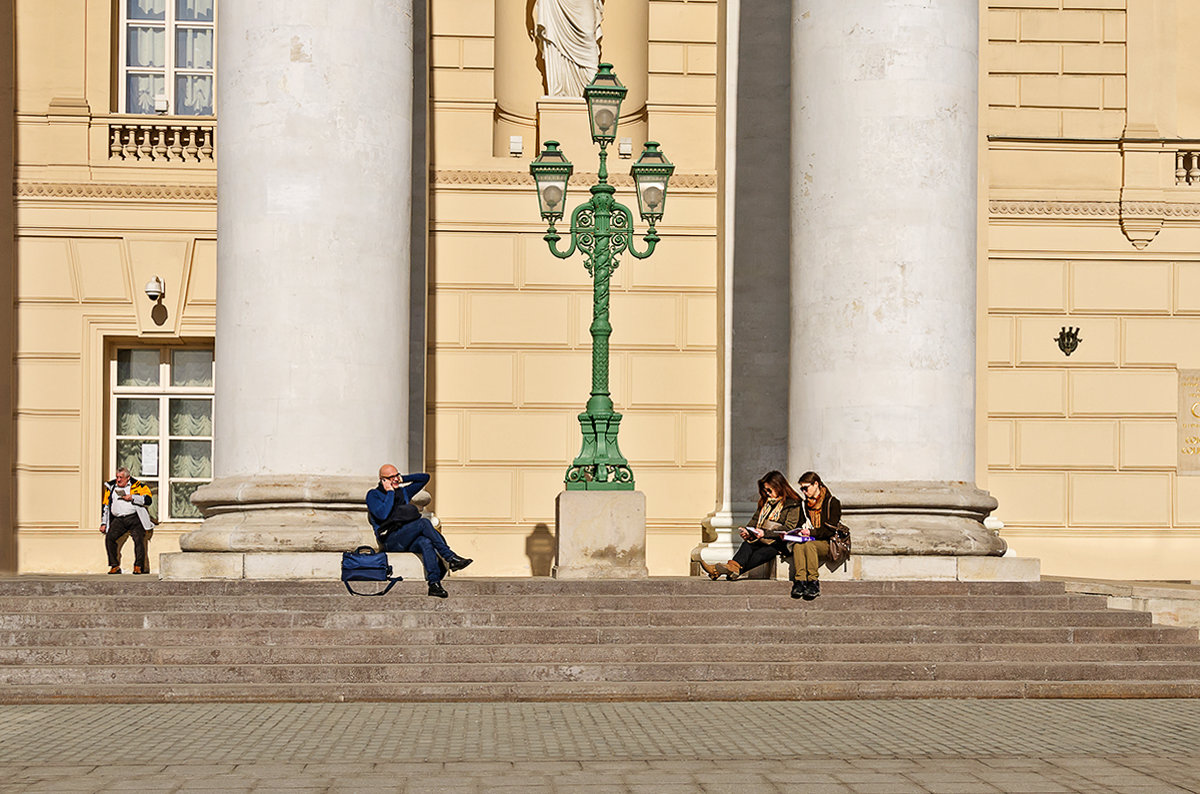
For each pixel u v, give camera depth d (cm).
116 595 1324
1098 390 2212
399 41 1505
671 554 2106
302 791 770
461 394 2108
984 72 2125
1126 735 988
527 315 2116
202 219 2103
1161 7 2253
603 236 1634
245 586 1353
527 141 2200
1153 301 2217
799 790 779
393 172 1487
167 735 967
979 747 932
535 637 1262
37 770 834
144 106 2164
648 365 2127
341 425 1435
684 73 2144
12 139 2092
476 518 2097
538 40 2173
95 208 2092
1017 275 2214
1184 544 2203
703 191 2131
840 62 1477
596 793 768
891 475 1444
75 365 2089
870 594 1376
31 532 2070
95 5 2123
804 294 1495
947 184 1470
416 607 1323
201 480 2136
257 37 1456
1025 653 1256
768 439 1922
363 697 1143
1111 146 2223
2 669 1166
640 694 1157
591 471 1602
